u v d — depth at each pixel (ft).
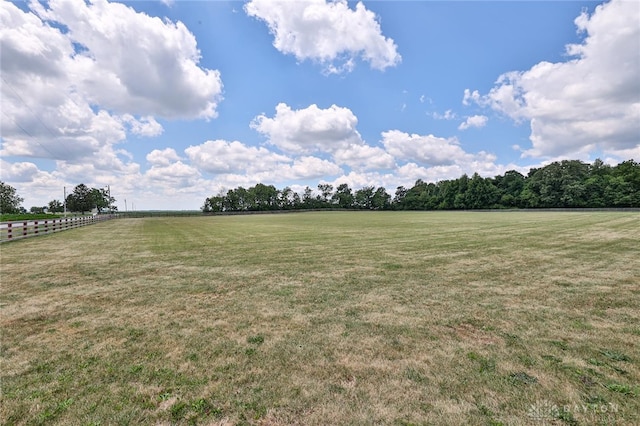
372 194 334.24
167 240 46.50
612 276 20.48
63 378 8.98
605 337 11.18
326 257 29.35
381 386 8.39
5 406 7.70
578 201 207.82
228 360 9.96
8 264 26.96
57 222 65.82
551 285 18.44
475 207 254.47
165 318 13.84
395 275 21.63
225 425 7.03
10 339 11.68
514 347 10.52
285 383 8.62
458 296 16.52
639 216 101.24
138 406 7.70
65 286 19.51
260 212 263.08
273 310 14.76
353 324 12.87
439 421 6.99
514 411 7.27
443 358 9.86
